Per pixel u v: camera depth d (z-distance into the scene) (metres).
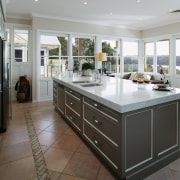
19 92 6.00
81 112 2.87
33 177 2.02
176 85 6.86
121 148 1.82
